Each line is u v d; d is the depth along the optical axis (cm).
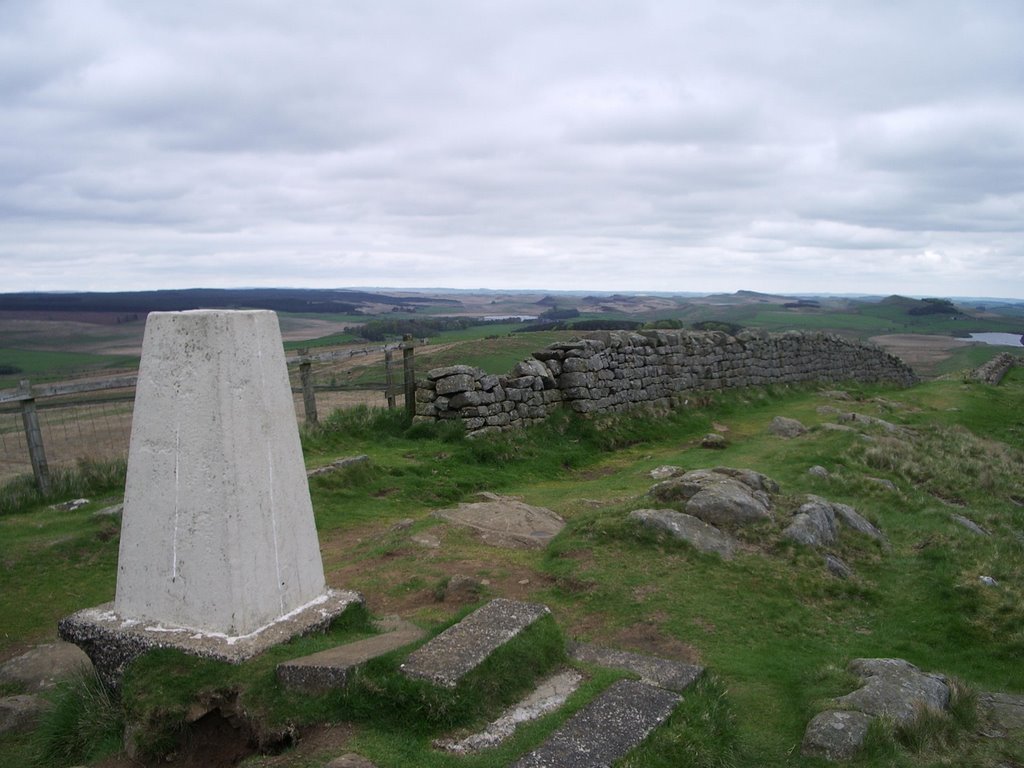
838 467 1132
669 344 1805
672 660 541
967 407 2119
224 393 441
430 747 379
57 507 906
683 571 693
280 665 419
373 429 1277
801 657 570
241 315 453
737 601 649
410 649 440
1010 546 875
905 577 744
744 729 463
